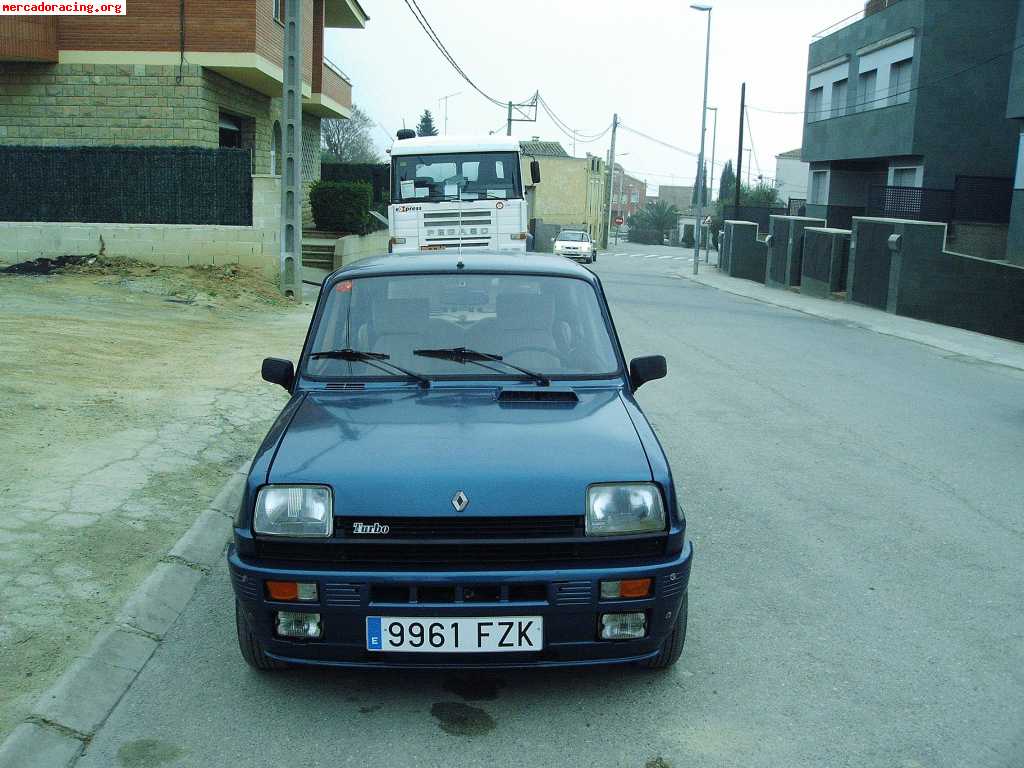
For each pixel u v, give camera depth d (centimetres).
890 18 3167
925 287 2209
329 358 443
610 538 346
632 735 354
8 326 1100
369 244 2708
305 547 345
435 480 345
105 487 596
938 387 1175
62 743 337
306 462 357
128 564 488
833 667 412
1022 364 1435
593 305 475
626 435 381
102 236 1652
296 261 1703
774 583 509
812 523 612
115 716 362
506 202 1611
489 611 341
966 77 2975
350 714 367
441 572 339
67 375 884
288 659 354
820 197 3947
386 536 341
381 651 343
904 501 666
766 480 712
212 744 344
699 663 414
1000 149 3016
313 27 2761
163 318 1327
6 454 640
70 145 1909
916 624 459
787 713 372
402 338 449
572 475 350
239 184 1734
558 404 412
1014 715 373
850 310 2327
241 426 778
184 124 1934
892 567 536
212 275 1670
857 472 743
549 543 342
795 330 1819
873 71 3369
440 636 342
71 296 1409
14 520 530
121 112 1931
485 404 411
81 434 704
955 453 813
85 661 383
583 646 350
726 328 1789
